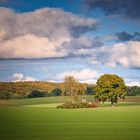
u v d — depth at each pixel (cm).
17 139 4697
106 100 17075
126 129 5806
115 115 9250
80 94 16062
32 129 5828
